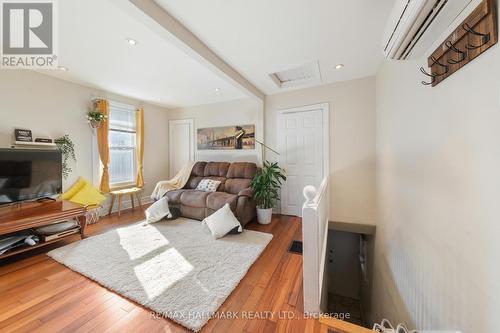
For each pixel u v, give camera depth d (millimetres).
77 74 3006
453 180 1144
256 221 3473
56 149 2854
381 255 2676
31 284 1791
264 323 1400
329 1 1599
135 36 2049
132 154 4316
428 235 1419
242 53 2395
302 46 2250
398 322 1919
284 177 3502
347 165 3311
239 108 4336
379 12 1717
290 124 3754
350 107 3266
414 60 1666
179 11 1690
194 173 4387
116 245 2500
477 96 956
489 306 874
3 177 2361
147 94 4000
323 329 1362
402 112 1932
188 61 2613
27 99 2818
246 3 1607
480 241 931
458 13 1047
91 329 1335
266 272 1993
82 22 1827
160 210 3340
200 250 2373
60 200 2906
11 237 2291
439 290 1266
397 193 2078
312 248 1459
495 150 850
